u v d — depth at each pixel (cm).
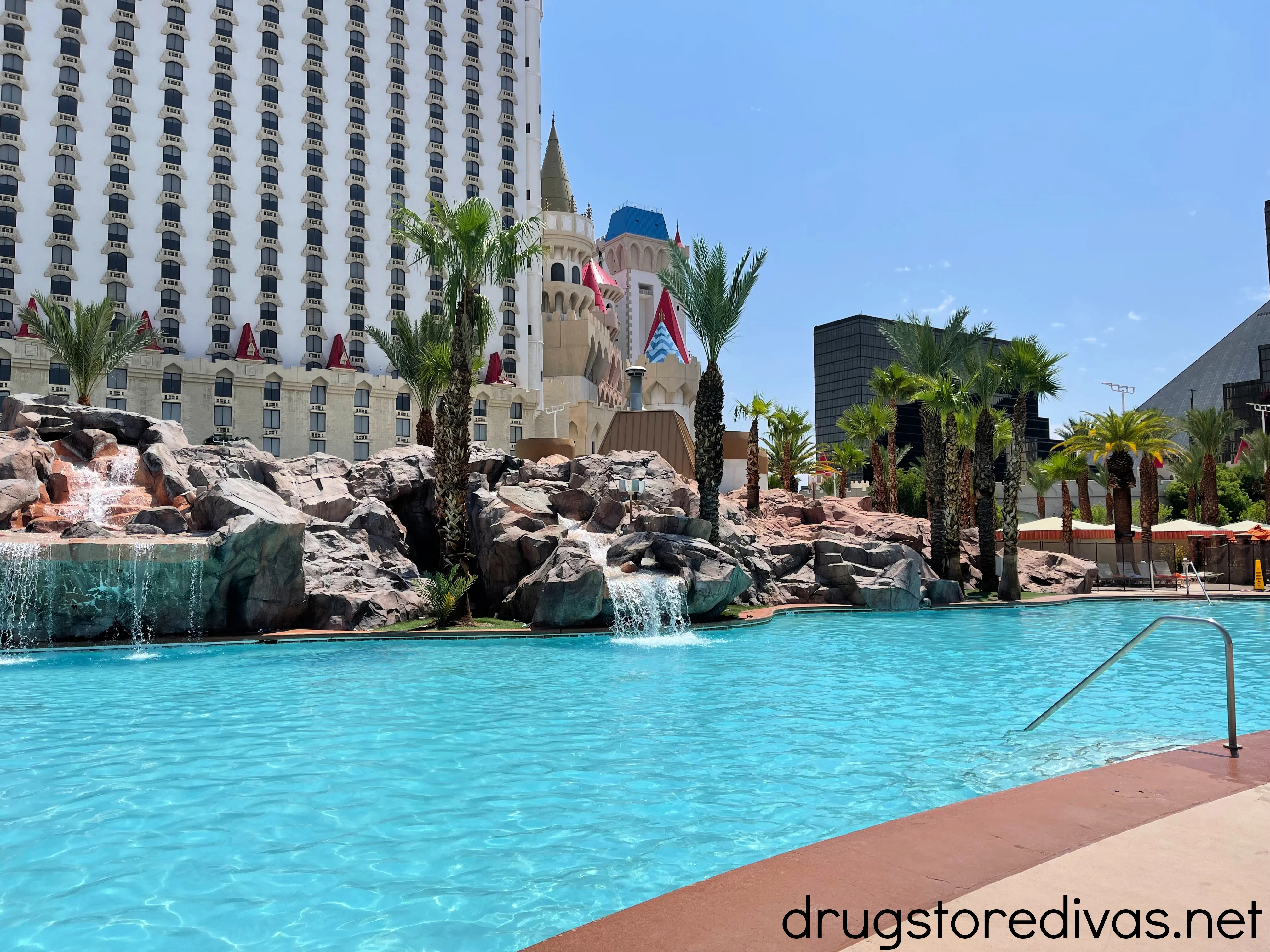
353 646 1802
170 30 6862
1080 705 1120
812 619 2397
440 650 1745
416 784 751
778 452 4875
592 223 10288
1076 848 419
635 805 688
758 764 816
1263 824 453
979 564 3338
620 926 345
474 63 8494
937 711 1077
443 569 2169
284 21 7431
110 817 662
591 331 9400
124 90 6644
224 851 589
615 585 1994
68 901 506
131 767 811
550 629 1988
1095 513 5919
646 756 850
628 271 14550
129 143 6619
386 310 7688
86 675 1415
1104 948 309
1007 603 2798
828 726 991
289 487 2473
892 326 3550
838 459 6569
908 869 396
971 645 1802
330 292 7431
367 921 475
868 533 3219
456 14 8462
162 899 508
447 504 2167
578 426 8069
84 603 1797
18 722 1022
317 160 7475
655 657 1620
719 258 2542
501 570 2256
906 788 732
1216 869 389
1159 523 5431
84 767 814
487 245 2261
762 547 2819
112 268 6462
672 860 568
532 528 2298
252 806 688
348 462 2692
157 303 6631
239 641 1811
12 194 6138
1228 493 6069
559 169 10606
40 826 642
